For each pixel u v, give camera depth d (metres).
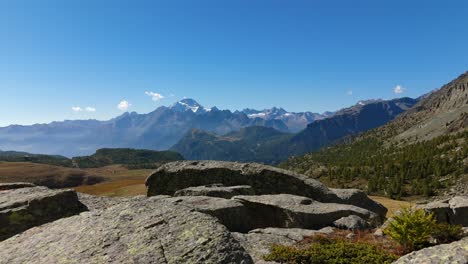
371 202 38.38
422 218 18.48
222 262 10.80
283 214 26.42
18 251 13.51
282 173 38.50
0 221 21.78
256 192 38.00
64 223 15.53
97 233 13.27
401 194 177.00
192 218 13.38
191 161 42.81
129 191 72.25
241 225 25.75
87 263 11.21
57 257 11.99
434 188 177.12
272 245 18.33
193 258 10.91
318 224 25.83
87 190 93.06
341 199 36.97
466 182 172.00
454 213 25.39
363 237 21.16
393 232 18.73
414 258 11.43
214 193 31.30
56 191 25.61
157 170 41.62
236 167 40.00
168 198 27.33
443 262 10.54
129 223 13.66
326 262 15.50
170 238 12.10
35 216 23.11
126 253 11.50
